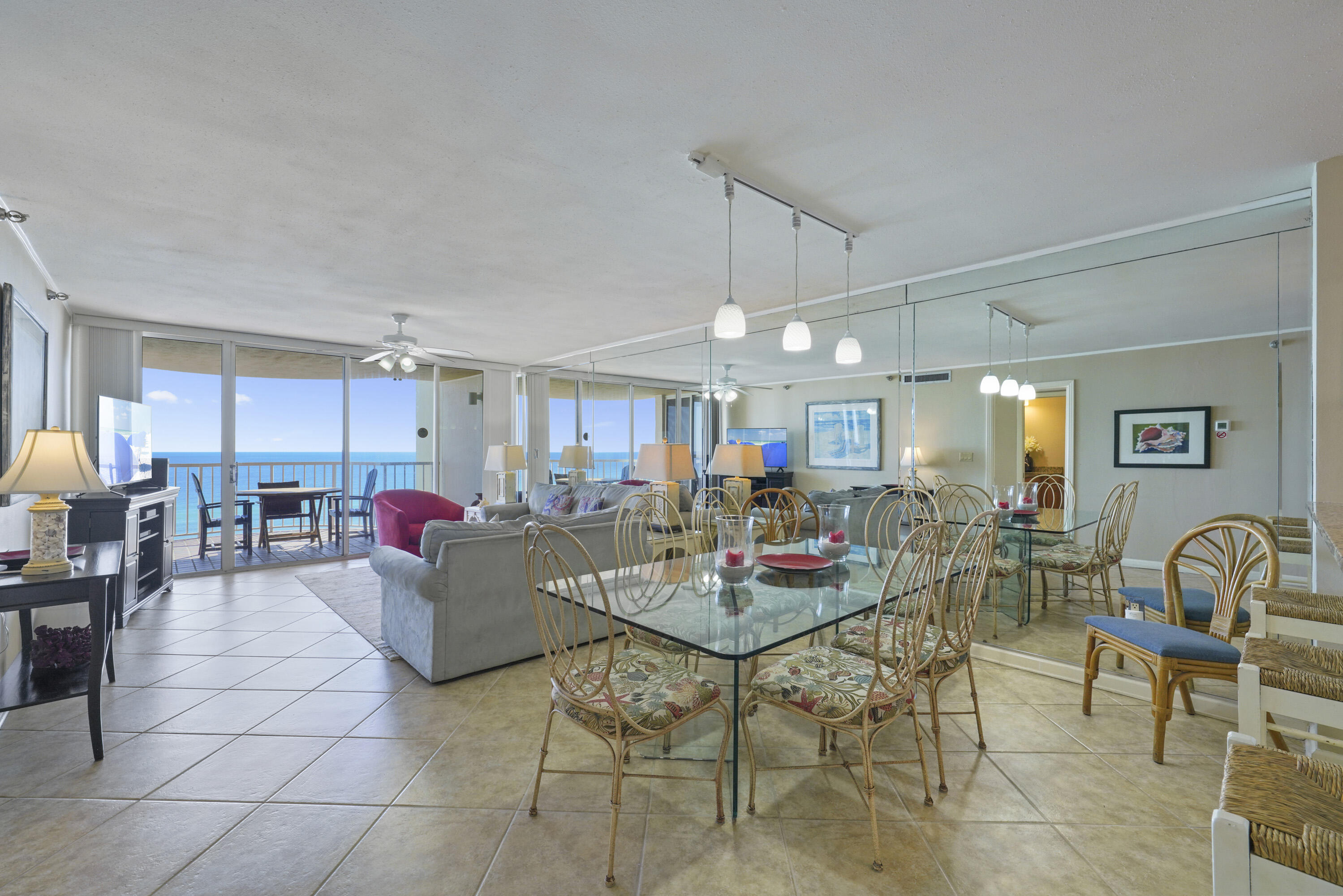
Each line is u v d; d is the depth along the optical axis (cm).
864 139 215
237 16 152
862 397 428
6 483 225
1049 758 230
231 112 198
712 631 182
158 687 295
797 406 473
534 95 188
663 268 373
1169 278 295
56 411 442
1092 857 174
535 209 279
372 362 675
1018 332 346
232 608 442
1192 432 290
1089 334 321
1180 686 270
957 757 231
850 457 437
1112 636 251
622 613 200
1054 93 186
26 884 160
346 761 226
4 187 255
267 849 176
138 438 480
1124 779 216
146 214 285
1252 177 245
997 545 345
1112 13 151
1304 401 262
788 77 179
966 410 369
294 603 455
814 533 435
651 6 148
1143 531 304
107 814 192
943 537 216
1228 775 83
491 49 165
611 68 174
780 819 193
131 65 172
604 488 582
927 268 373
